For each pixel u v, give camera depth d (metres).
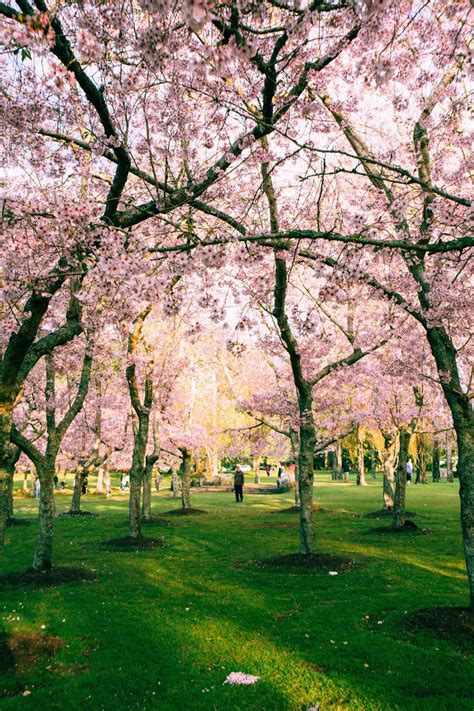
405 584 9.44
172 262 4.49
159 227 5.28
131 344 14.69
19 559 12.65
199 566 11.65
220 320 6.35
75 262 5.57
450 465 43.50
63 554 13.23
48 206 5.46
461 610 7.52
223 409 38.22
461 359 12.54
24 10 4.28
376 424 21.39
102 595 9.16
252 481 51.12
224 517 21.08
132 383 15.16
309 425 12.14
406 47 6.67
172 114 6.09
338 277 5.31
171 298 4.86
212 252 4.54
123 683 5.71
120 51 4.90
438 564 11.18
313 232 5.05
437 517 19.31
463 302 7.42
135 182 9.15
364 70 4.95
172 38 4.54
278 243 6.29
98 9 4.29
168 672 5.97
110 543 14.55
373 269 9.41
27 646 6.74
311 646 6.63
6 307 8.84
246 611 8.12
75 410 11.74
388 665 6.00
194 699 5.31
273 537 15.52
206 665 6.14
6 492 5.92
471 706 5.04
